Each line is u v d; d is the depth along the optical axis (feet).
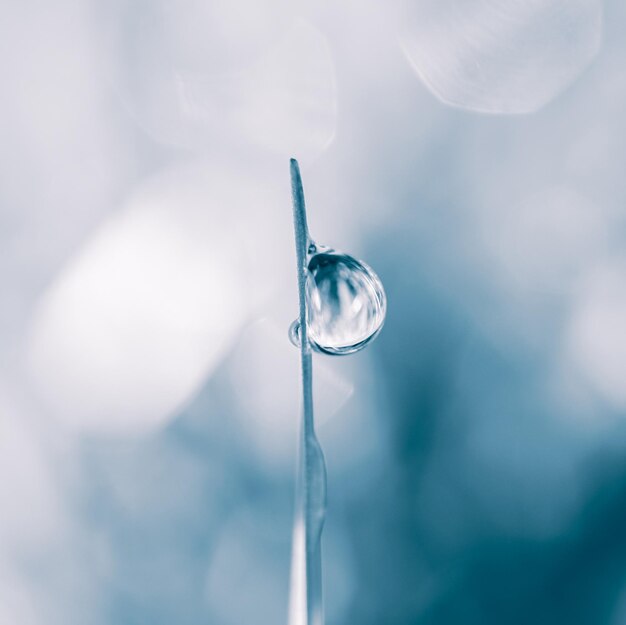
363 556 0.26
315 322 0.22
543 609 0.26
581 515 0.26
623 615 0.26
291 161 0.21
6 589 0.26
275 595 0.26
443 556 0.26
